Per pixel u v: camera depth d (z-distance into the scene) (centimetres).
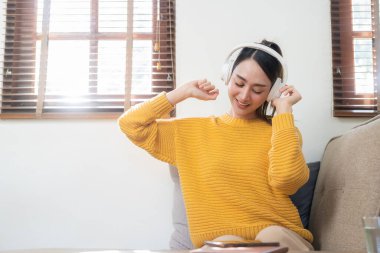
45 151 183
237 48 137
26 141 183
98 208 181
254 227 126
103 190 182
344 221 127
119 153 183
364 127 136
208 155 138
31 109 188
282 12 188
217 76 186
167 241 179
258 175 133
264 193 132
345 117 184
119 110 188
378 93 183
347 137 146
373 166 119
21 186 181
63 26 194
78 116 183
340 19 190
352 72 186
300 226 135
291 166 123
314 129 184
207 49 187
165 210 181
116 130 184
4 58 191
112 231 180
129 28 191
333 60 187
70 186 182
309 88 185
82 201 181
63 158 183
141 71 191
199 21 188
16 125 184
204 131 145
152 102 145
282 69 137
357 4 190
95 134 184
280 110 132
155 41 192
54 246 179
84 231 180
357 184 125
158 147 145
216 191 132
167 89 190
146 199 181
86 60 192
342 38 189
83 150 183
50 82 190
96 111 188
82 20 194
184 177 138
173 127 147
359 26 192
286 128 128
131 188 182
